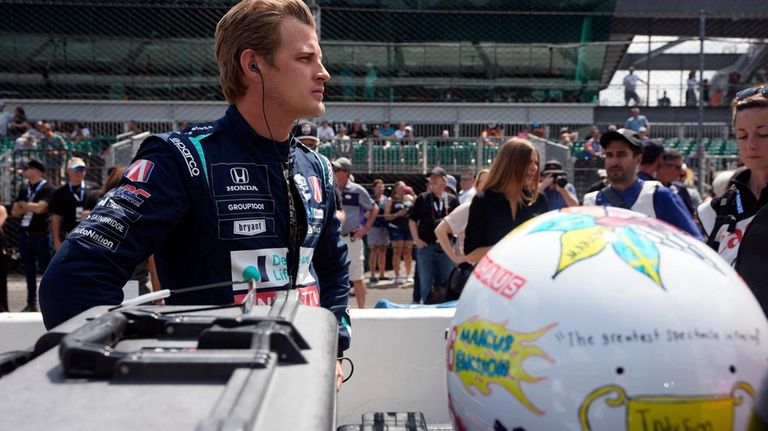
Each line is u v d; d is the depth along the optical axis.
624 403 0.92
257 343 0.96
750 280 1.64
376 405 2.58
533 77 18.11
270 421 0.79
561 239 1.04
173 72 16.47
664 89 18.64
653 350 0.92
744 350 0.95
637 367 0.92
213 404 0.79
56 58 16.17
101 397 0.81
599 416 0.93
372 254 9.94
